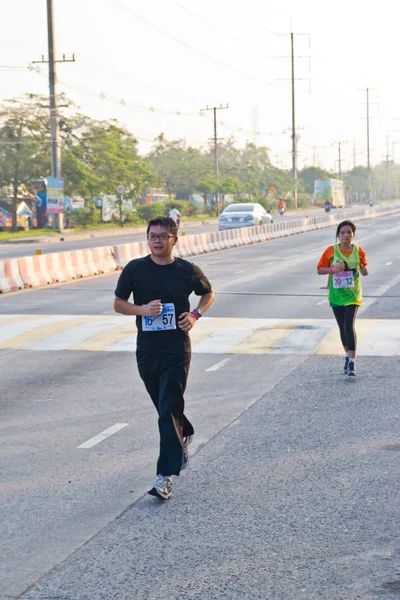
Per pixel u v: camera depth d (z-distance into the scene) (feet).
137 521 33.76
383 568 28.68
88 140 409.49
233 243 245.86
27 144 362.53
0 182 358.02
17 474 40.27
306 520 33.45
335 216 391.04
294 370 65.31
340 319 63.16
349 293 62.13
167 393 37.01
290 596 26.66
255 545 30.94
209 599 26.55
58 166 330.34
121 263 169.89
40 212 373.81
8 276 129.80
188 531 32.53
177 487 38.11
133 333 84.79
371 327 85.56
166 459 36.24
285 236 303.89
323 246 244.22
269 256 205.16
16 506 35.76
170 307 37.19
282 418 50.55
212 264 180.55
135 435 47.14
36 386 60.80
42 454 43.60
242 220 321.32
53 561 29.81
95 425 49.47
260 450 43.83
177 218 373.40
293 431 47.52
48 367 68.03
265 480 38.81
